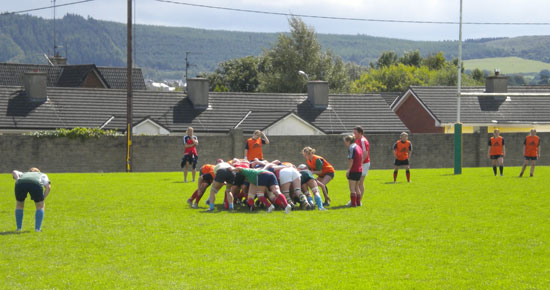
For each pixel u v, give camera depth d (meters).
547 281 14.08
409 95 83.00
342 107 76.44
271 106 75.81
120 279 14.46
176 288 13.76
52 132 50.06
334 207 25.58
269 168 25.11
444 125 76.75
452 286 13.76
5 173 48.69
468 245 17.70
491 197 28.33
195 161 36.66
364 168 26.22
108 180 38.16
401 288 13.63
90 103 71.00
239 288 13.71
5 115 66.62
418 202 26.72
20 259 16.34
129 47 50.12
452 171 47.22
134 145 51.25
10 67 96.81
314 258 16.30
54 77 96.31
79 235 19.38
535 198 27.84
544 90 82.38
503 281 14.08
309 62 116.81
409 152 36.47
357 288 13.66
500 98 80.44
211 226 20.83
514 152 56.69
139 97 73.31
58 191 31.41
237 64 156.88
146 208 25.17
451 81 145.38
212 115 73.06
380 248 17.39
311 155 26.66
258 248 17.47
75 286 13.95
